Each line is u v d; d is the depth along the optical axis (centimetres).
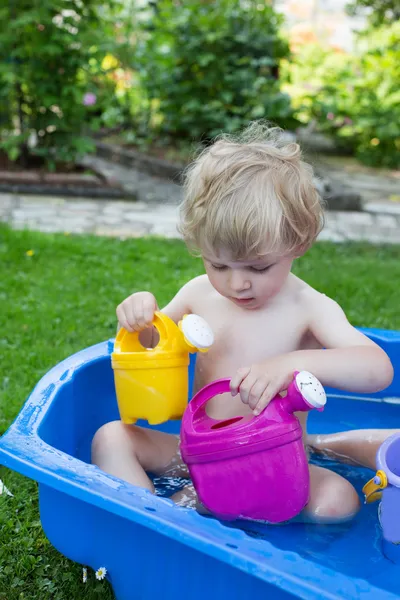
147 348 175
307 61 940
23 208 535
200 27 700
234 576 119
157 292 351
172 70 712
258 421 142
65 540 141
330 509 152
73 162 646
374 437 181
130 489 125
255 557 109
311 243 160
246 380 145
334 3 1210
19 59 588
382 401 220
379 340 214
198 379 178
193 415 149
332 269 405
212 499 146
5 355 268
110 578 138
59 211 533
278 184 149
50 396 169
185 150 717
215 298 178
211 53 699
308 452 184
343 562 141
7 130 631
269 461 141
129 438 166
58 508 139
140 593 133
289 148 166
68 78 599
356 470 182
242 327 171
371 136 862
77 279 367
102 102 641
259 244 144
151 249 426
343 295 354
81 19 597
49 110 600
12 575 154
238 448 141
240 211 144
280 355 154
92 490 123
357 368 152
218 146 163
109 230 482
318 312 170
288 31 946
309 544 146
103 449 164
